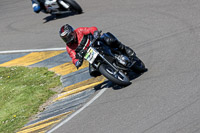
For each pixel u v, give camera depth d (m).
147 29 36.34
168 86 22.69
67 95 28.38
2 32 50.53
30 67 37.00
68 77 31.88
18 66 37.97
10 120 26.98
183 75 23.72
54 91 30.25
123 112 21.08
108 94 24.72
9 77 35.56
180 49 28.80
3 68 38.47
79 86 29.14
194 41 29.66
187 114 18.55
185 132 16.97
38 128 23.72
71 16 48.75
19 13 56.75
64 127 22.14
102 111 22.31
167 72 25.03
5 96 31.34
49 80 32.62
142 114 20.05
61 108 26.12
